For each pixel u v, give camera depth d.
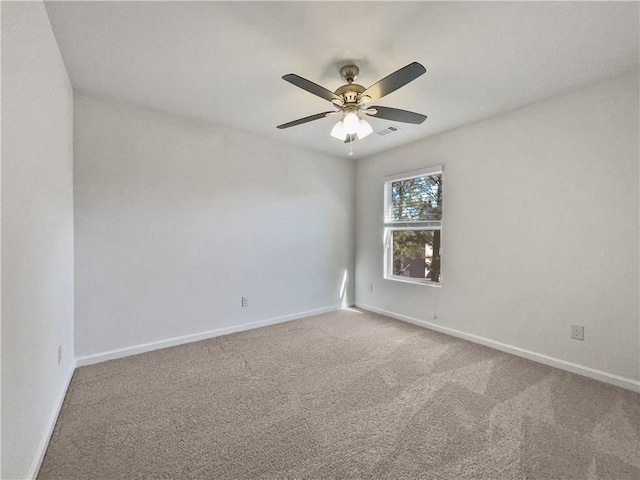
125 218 2.80
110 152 2.71
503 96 2.56
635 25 1.69
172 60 2.09
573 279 2.47
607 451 1.57
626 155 2.21
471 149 3.18
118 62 2.12
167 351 2.93
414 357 2.79
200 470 1.45
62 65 2.08
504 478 1.40
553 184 2.58
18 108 1.24
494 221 2.99
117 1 1.55
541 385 2.26
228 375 2.43
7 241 1.12
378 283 4.34
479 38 1.83
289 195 3.96
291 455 1.55
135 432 1.73
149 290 2.94
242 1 1.55
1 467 1.07
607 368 2.30
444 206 3.45
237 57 2.05
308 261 4.17
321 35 1.82
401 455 1.54
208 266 3.29
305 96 2.64
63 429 1.75
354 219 4.71
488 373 2.46
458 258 3.32
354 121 2.08
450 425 1.79
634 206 2.18
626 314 2.21
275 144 3.80
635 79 2.16
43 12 1.58
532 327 2.73
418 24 1.71
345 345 3.09
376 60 2.06
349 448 1.60
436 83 2.35
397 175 4.00
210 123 3.26
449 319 3.42
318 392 2.17
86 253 2.62
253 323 3.64
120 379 2.36
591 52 1.95
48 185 1.68
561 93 2.51
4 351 1.09
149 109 2.89
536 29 1.74
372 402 2.04
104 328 2.71
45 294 1.61
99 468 1.46
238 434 1.71
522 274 2.79
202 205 3.24
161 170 2.98
